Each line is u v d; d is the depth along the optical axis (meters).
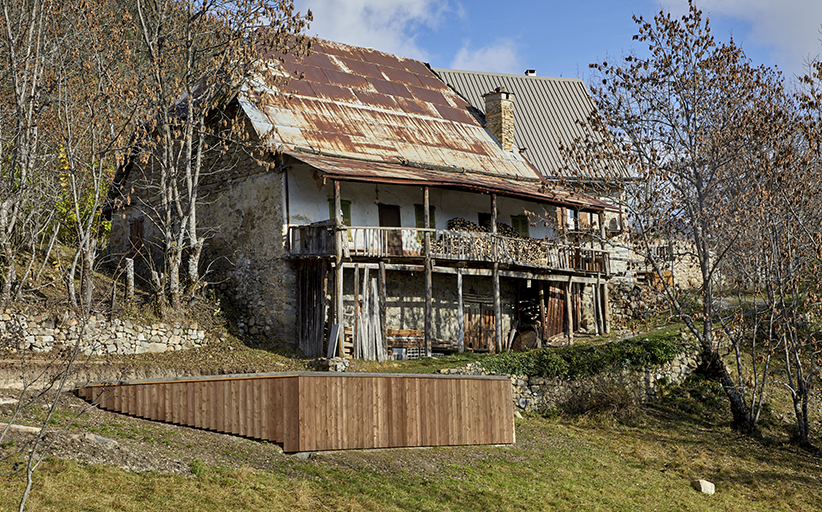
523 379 21.25
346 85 29.45
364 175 22.00
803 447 20.95
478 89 35.31
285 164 23.69
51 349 18.62
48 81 21.02
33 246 20.55
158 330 20.91
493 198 25.25
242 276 24.83
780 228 20.97
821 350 22.08
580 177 23.91
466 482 13.94
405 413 14.55
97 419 13.39
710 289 22.73
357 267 22.55
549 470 15.95
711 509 15.34
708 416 22.80
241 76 23.00
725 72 22.64
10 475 9.77
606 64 23.78
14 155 20.72
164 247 26.25
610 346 23.53
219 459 12.45
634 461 18.20
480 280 27.50
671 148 23.19
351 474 13.15
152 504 9.93
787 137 21.75
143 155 21.55
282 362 21.50
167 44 23.05
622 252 32.28
